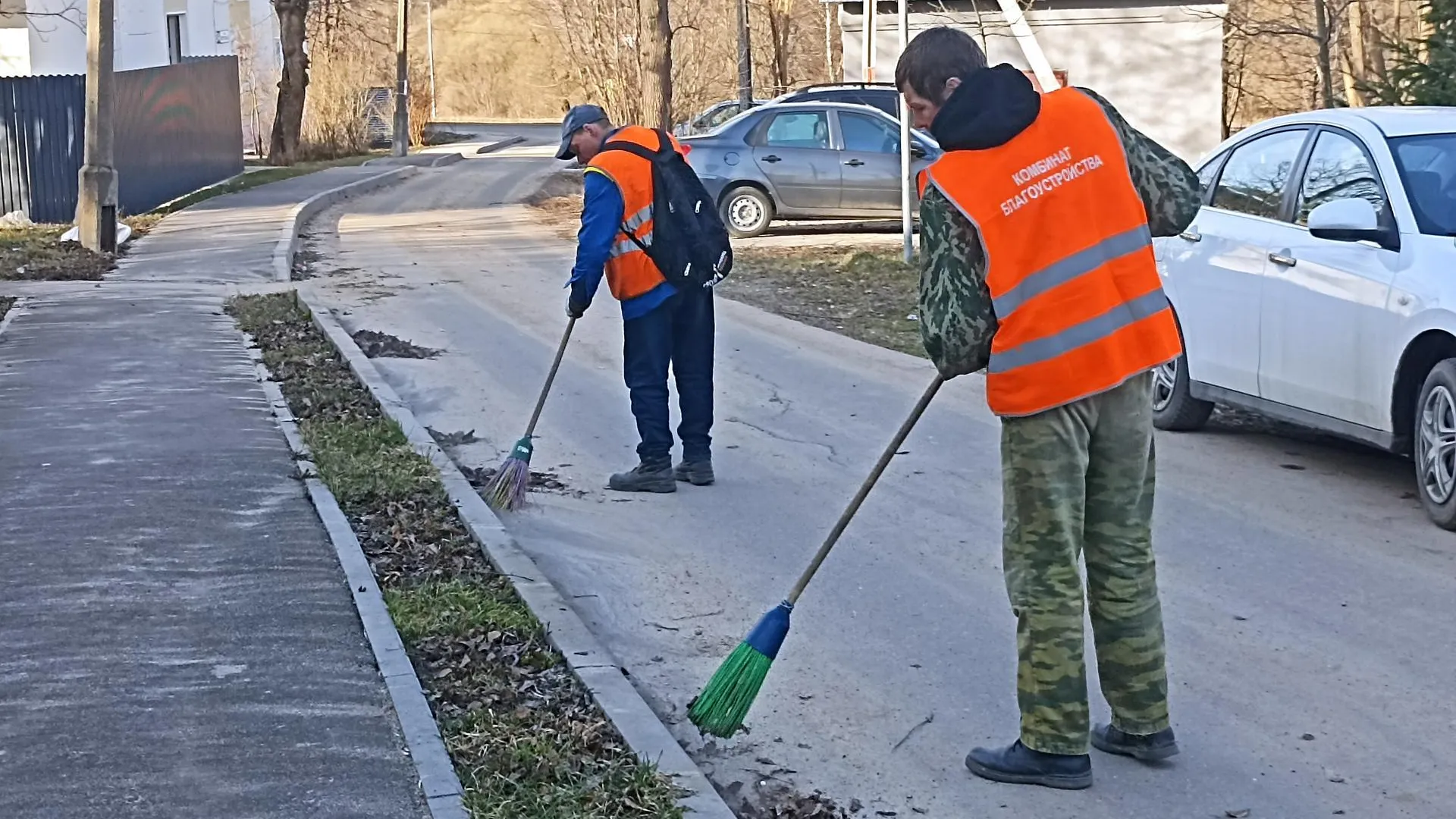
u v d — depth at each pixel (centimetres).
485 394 981
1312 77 3284
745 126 1961
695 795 405
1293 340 759
